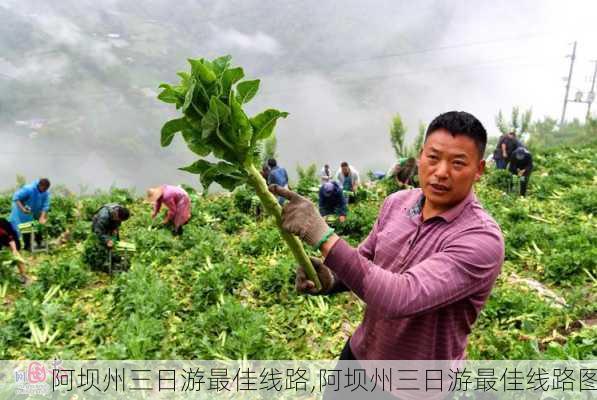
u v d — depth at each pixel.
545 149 22.08
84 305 8.46
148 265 9.96
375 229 2.61
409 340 2.28
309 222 1.91
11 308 8.20
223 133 2.03
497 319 7.11
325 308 7.61
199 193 17.28
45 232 11.29
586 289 7.96
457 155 2.06
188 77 2.12
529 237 10.62
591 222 12.26
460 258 2.01
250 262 10.27
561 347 5.53
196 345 6.67
